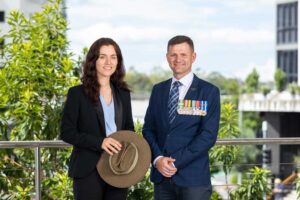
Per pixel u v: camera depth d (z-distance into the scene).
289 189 5.77
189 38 4.19
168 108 4.17
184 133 4.11
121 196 4.04
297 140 5.25
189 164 4.11
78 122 3.98
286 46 39.56
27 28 6.77
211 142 4.07
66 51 6.70
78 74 6.58
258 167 5.83
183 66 4.14
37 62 6.38
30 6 25.27
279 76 37.53
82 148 3.96
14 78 6.32
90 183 3.94
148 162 4.08
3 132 6.22
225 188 5.75
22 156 6.02
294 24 38.44
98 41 4.01
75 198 4.00
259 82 43.19
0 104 6.12
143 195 5.43
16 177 5.83
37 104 6.26
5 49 6.53
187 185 4.09
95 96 3.95
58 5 6.84
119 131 3.96
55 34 6.80
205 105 4.11
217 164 6.02
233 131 6.72
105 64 3.98
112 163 3.96
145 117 4.33
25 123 6.14
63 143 4.84
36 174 4.84
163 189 4.19
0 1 25.70
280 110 29.27
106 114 4.00
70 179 5.53
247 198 5.75
